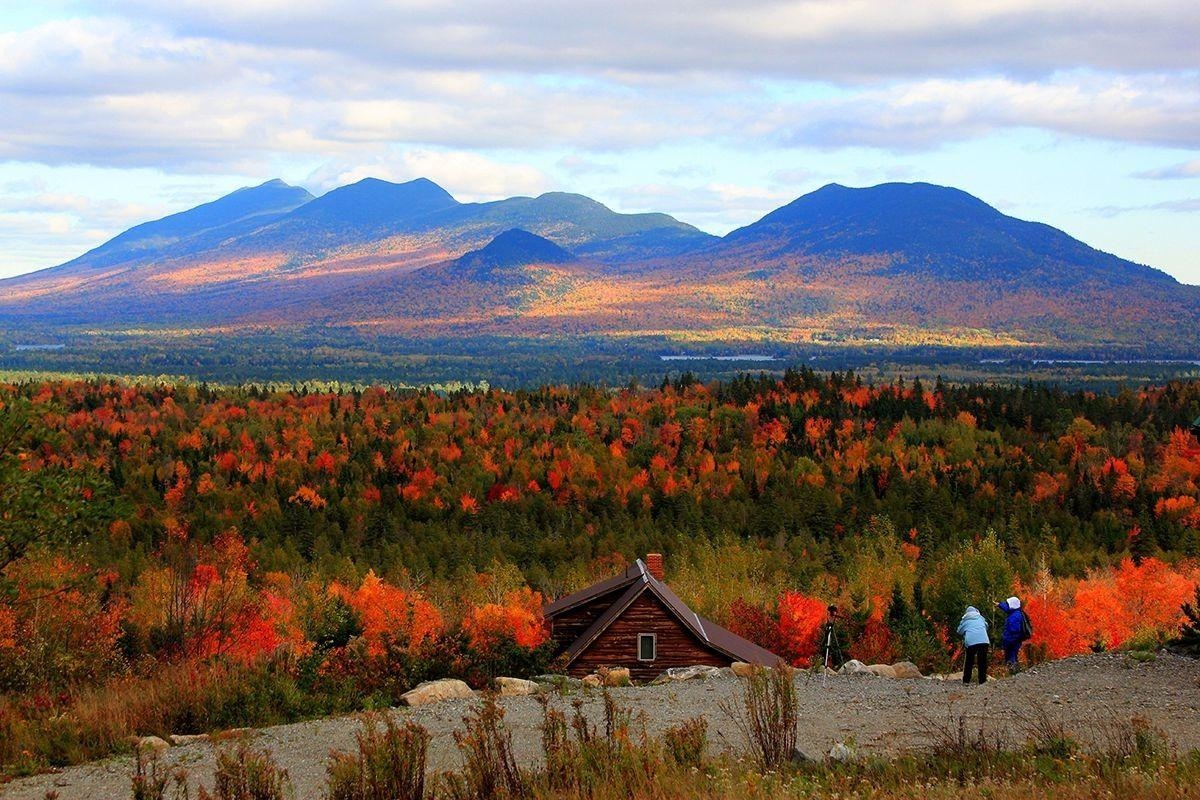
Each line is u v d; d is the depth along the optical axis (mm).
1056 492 156250
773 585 96250
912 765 16750
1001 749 18078
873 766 16922
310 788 17828
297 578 98312
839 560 117938
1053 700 22750
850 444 188750
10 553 23844
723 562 101562
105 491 24359
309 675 24719
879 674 27859
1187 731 19938
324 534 127188
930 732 19828
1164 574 98312
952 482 159875
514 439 191125
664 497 151375
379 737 15336
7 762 20188
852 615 63062
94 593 30688
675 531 130750
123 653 30891
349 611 52812
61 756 20750
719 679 26828
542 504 150000
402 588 92750
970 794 14789
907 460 173375
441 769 18000
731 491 158375
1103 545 130625
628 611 41344
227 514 133500
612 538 125000
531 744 19797
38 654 26828
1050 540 125625
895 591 72062
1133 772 15062
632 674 41031
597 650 41125
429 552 118000
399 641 26672
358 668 25734
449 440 193375
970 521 139875
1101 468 169875
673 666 41062
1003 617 65562
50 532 23703
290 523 129750
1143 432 193625
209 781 18641
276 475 164000
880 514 137375
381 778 14695
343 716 23359
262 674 24125
